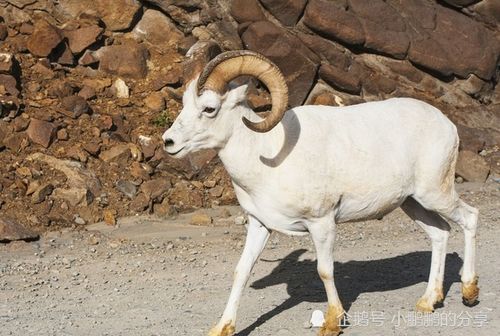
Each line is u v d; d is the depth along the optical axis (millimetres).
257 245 10328
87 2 19625
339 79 19594
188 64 19109
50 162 16219
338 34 19594
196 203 16500
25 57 18656
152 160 16891
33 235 14516
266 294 12094
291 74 19281
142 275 13039
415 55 20266
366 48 20078
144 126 17844
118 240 14617
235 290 10156
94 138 17016
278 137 9945
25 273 13016
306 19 19453
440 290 11227
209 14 19734
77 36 19047
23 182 15648
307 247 14383
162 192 16375
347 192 10242
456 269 13141
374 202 10477
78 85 18500
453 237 15008
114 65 19219
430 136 10758
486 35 21125
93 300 11906
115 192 16125
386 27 20109
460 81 20938
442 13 21000
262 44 19219
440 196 10844
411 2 20797
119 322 10977
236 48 19891
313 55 19500
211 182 16875
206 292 12211
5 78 17609
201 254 14094
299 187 9883
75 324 10883
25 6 19406
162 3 19703
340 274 13031
